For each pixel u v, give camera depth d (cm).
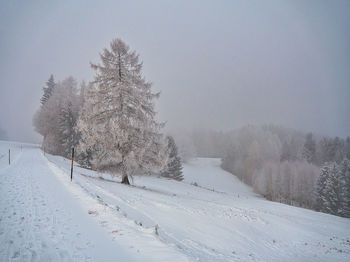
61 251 369
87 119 1454
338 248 883
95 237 435
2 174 1159
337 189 3250
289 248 775
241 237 754
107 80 1545
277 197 4694
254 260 570
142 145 1514
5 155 2591
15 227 455
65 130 3772
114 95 1499
